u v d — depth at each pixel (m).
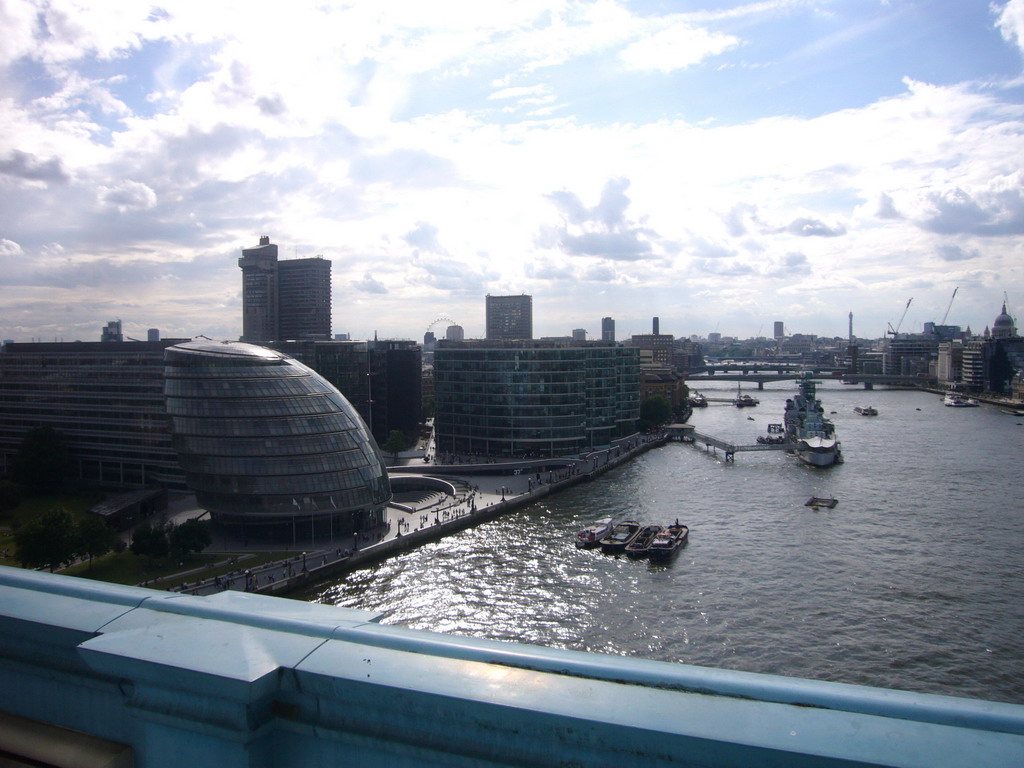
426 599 107.94
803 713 8.59
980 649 85.62
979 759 7.53
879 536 133.88
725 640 89.19
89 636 11.35
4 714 12.28
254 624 11.62
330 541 138.12
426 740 9.46
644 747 8.43
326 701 9.95
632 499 177.12
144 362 183.12
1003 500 163.12
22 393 196.75
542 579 115.19
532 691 9.18
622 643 89.06
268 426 141.12
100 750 11.01
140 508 154.12
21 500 166.75
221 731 9.90
